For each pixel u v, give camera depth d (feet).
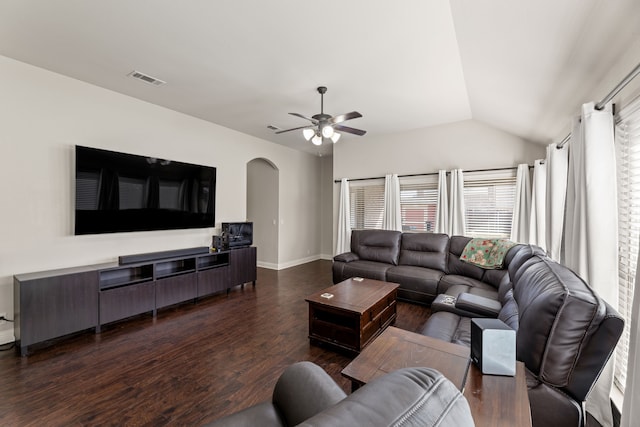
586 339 3.80
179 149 13.60
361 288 10.25
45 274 8.90
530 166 13.53
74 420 5.68
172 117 13.30
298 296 13.79
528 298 5.10
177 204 12.97
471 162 14.97
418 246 14.55
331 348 8.63
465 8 6.02
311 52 8.41
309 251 23.27
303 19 6.93
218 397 6.41
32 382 6.89
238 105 12.66
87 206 10.12
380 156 17.80
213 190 14.60
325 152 22.57
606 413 5.25
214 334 9.59
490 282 11.25
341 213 18.86
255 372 7.38
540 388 3.97
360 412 1.46
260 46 8.11
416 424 1.45
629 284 5.74
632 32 4.57
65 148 10.04
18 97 9.05
